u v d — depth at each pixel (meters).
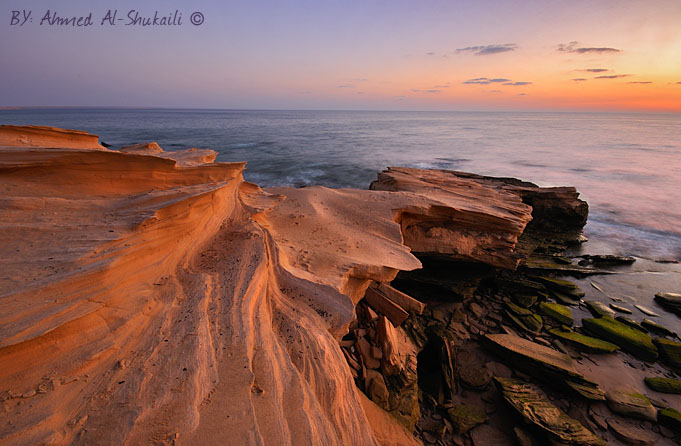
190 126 114.12
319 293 8.20
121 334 5.42
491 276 16.16
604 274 17.75
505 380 10.58
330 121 183.88
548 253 20.05
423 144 73.31
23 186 7.22
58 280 5.29
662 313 14.59
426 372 11.04
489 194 18.75
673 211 28.92
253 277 7.66
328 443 4.78
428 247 15.58
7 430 3.78
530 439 8.95
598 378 10.99
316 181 37.78
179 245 8.26
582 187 36.66
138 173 8.88
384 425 8.35
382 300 11.98
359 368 9.69
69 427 4.03
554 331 13.11
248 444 4.20
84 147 10.19
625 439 9.02
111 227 6.97
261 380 5.25
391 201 15.65
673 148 69.56
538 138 90.19
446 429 9.25
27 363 4.46
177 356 5.25
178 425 4.26
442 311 14.29
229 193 11.43
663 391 10.52
